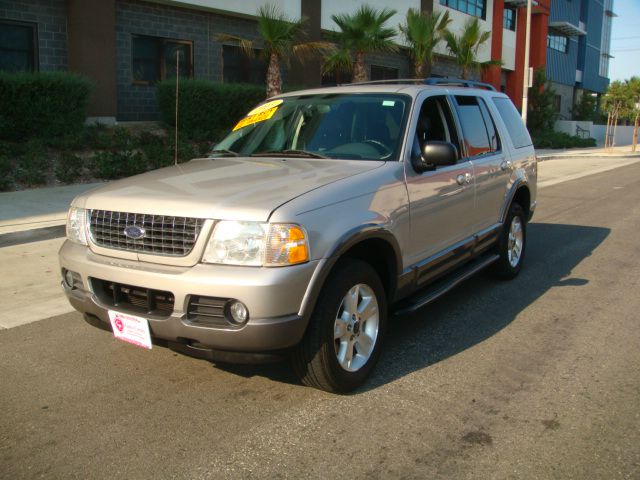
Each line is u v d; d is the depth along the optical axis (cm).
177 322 337
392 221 401
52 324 514
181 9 1711
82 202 392
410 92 475
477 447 324
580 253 782
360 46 1795
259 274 324
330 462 312
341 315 373
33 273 655
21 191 1066
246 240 329
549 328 505
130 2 1602
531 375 414
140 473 303
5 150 1176
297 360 363
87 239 381
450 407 368
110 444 329
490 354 450
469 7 2995
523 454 318
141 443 330
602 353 452
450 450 321
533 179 678
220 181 386
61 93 1270
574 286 629
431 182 454
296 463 311
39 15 1449
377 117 462
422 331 498
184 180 395
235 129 534
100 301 371
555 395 384
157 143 1397
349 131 464
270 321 326
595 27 4919
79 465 310
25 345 469
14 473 304
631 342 474
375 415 358
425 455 317
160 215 349
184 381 406
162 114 1552
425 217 445
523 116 2341
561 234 912
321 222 348
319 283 343
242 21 1873
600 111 4794
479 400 377
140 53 1652
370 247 406
